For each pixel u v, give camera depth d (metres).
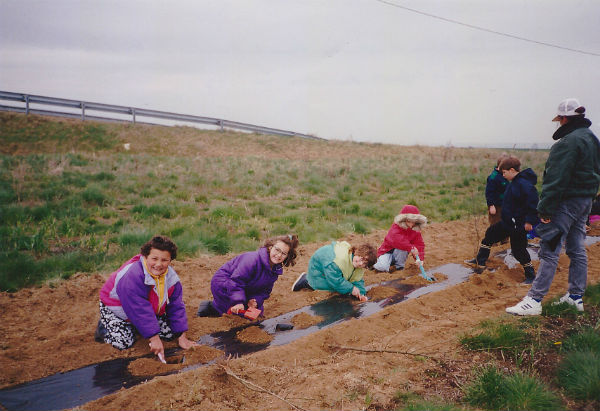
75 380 3.49
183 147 21.20
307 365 3.67
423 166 19.75
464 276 6.33
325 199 12.05
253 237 8.02
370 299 5.44
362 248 5.21
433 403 3.06
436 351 3.82
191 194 11.12
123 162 14.95
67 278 5.72
